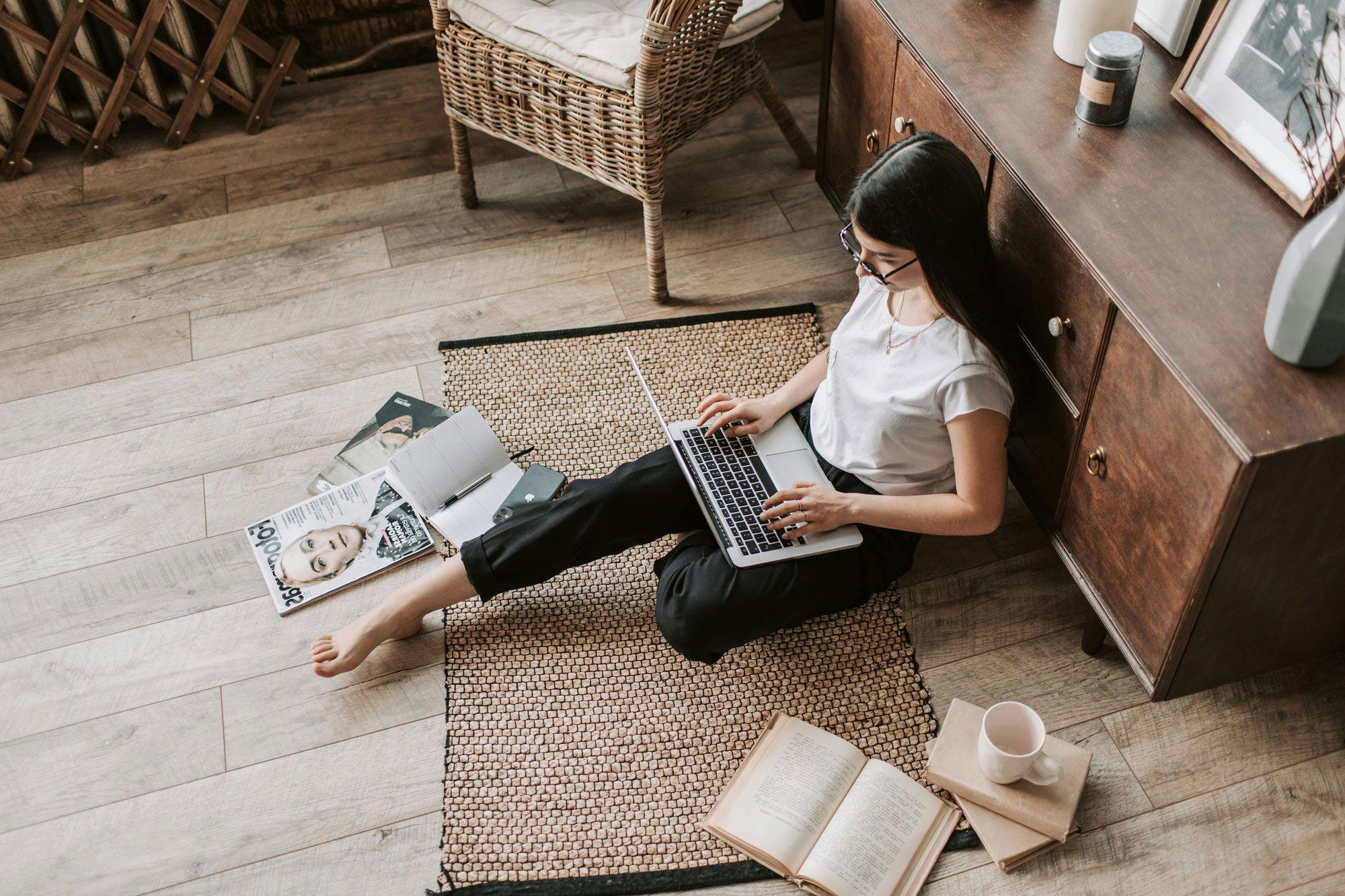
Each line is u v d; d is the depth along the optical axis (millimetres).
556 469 1880
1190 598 1207
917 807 1419
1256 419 1059
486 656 1635
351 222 2348
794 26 2770
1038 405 1469
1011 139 1387
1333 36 1191
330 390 2018
